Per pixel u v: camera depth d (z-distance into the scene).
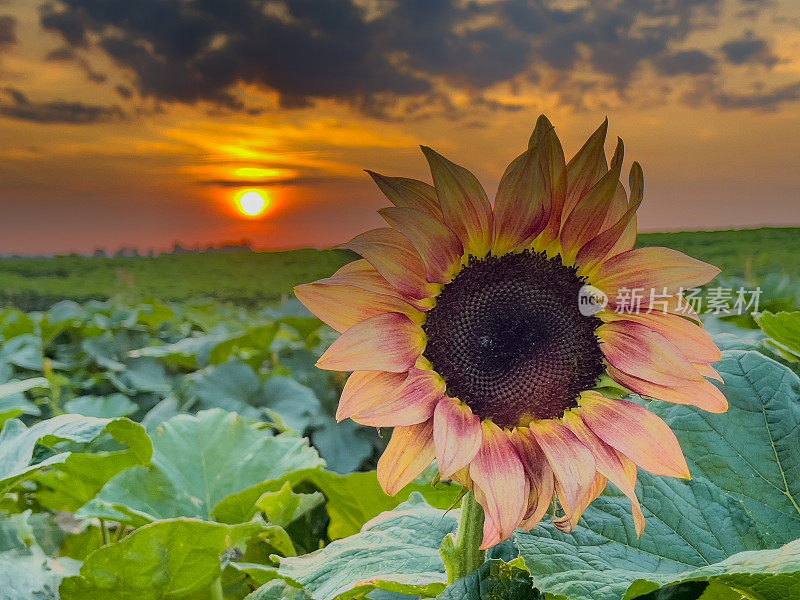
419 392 0.24
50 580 0.32
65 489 0.46
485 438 0.24
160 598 0.32
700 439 0.33
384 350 0.24
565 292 0.25
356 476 0.43
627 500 0.29
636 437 0.25
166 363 1.14
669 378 0.25
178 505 0.47
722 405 0.25
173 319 1.43
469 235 0.25
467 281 0.25
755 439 0.33
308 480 0.48
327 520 0.49
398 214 0.24
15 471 0.34
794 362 0.43
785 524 0.31
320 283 0.24
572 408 0.25
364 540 0.32
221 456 0.50
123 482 0.46
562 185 0.26
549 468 0.24
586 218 0.25
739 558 0.23
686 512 0.28
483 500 0.23
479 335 0.25
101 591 0.31
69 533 0.49
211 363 1.02
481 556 0.26
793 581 0.22
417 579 0.27
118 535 0.50
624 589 0.24
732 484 0.32
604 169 0.26
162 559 0.31
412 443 0.24
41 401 0.94
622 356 0.25
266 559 0.44
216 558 0.31
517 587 0.25
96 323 1.25
